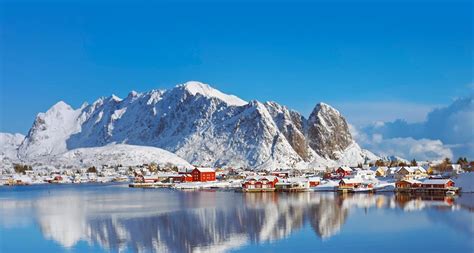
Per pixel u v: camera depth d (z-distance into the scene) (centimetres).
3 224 12962
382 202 16762
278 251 9281
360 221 12294
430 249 9256
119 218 13612
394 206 15338
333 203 16725
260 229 11419
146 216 13925
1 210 16412
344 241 9994
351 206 15588
